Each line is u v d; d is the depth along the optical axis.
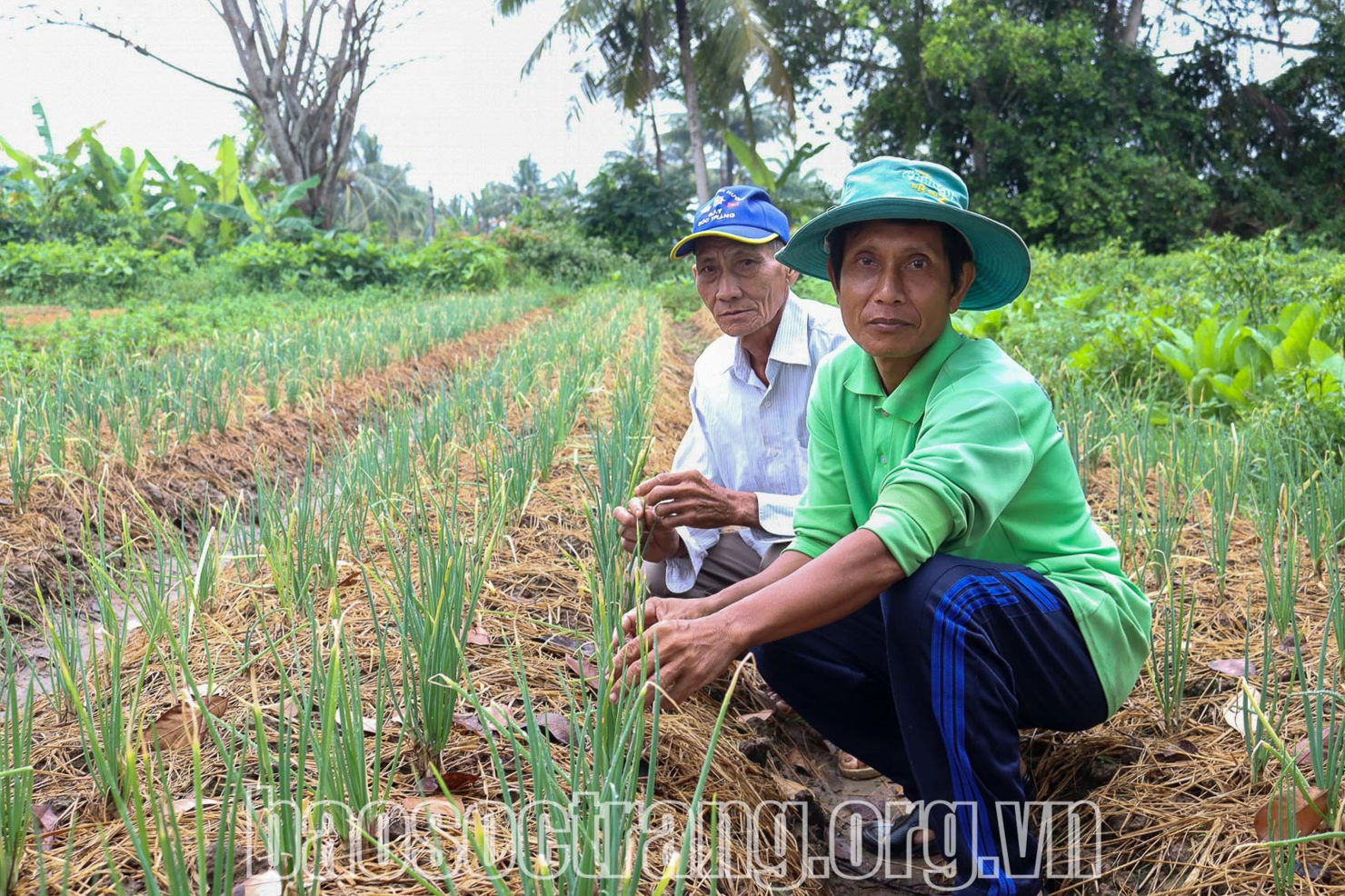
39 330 9.27
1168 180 21.00
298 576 2.84
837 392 2.12
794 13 24.64
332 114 25.33
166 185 21.27
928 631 1.75
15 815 1.61
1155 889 1.87
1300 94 23.47
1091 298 9.05
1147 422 4.55
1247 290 7.36
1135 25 23.20
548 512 3.74
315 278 18.00
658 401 6.17
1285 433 4.22
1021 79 20.53
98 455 4.31
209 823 1.77
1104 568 1.96
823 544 2.11
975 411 1.83
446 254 20.09
